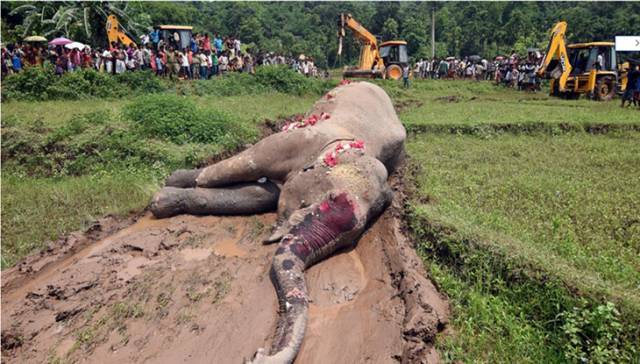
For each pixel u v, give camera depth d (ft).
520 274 17.67
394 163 27.25
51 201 28.73
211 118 40.22
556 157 36.99
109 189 29.91
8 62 66.59
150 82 63.98
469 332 16.06
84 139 36.45
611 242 20.84
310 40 210.79
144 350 14.62
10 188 31.19
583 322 15.31
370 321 15.62
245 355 14.12
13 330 15.81
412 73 124.36
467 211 23.62
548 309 16.44
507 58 118.21
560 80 78.59
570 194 26.94
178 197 22.80
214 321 15.47
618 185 29.01
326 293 17.06
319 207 18.80
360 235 20.38
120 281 17.60
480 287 18.04
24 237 24.64
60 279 17.99
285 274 16.56
